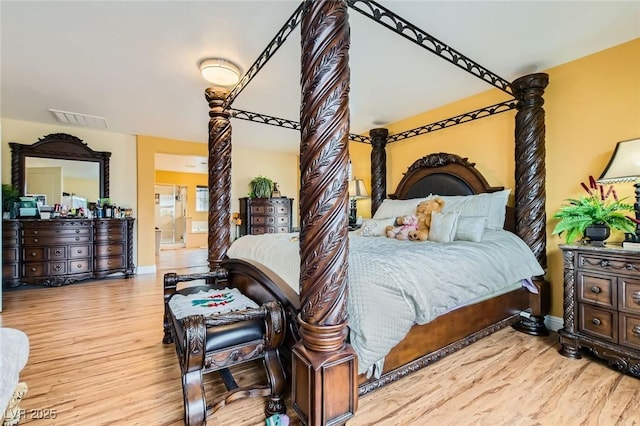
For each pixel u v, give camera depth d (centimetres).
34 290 396
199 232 991
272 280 174
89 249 434
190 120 417
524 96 256
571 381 179
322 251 123
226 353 143
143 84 295
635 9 186
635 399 161
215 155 270
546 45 228
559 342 231
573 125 251
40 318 290
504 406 156
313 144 124
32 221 396
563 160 257
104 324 274
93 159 467
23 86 301
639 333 179
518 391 169
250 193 595
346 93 126
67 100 340
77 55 241
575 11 188
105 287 413
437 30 208
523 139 257
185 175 1001
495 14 191
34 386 176
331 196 123
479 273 194
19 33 210
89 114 391
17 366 106
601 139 236
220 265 264
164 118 408
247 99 335
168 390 173
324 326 124
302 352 128
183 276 237
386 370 154
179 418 149
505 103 283
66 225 417
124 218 463
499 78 261
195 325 134
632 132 221
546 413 150
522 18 196
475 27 205
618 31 210
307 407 123
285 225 588
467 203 289
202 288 232
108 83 293
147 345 231
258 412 155
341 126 124
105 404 159
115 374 190
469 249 208
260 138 530
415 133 381
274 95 324
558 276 260
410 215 290
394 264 161
